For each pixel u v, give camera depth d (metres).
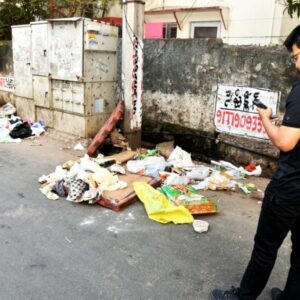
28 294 2.50
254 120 5.01
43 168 5.14
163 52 5.98
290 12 5.21
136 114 5.90
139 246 3.16
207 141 5.68
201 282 2.69
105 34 6.10
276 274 2.80
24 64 7.37
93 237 3.29
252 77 4.93
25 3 9.52
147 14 9.95
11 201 4.03
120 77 6.56
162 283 2.66
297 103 1.85
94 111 6.35
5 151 5.96
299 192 1.92
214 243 3.24
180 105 5.95
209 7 8.66
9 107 8.24
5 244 3.13
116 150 5.76
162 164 4.99
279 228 2.03
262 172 5.05
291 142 1.87
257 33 8.36
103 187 4.14
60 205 3.95
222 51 5.20
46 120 7.09
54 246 3.12
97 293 2.53
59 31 6.16
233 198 4.25
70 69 6.15
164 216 3.62
